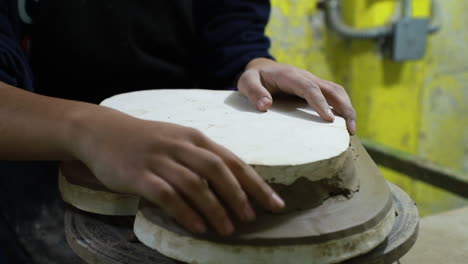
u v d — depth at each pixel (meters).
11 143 0.57
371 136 1.99
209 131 0.59
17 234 0.80
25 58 0.81
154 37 0.97
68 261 0.78
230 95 0.75
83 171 0.64
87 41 0.90
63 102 0.59
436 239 0.92
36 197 0.86
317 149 0.55
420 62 2.01
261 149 0.55
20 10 0.85
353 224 0.52
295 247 0.49
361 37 1.79
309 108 0.70
